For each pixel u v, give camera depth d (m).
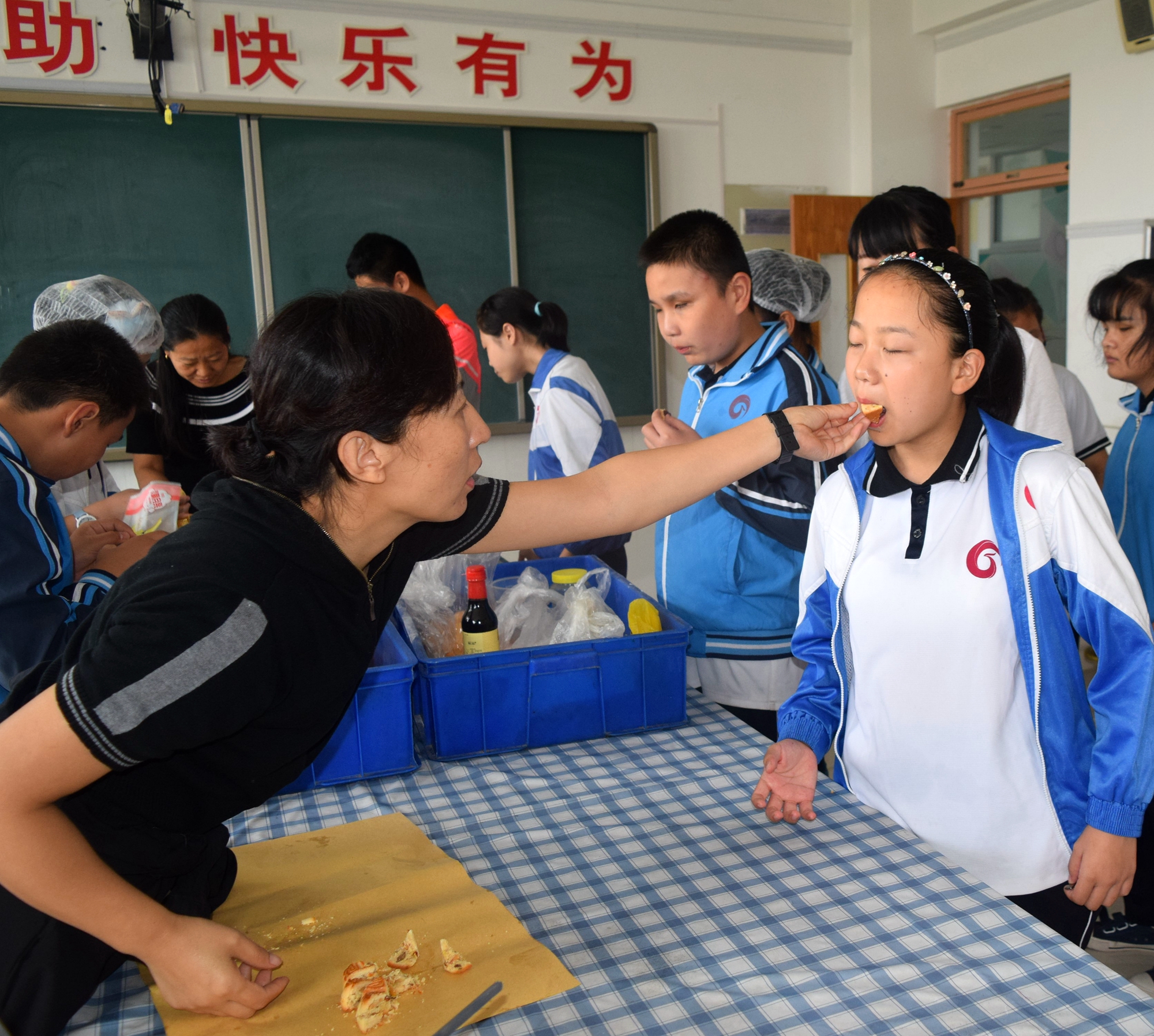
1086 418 2.31
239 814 1.08
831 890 0.88
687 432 1.37
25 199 3.45
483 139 4.02
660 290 1.55
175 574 0.68
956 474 1.02
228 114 3.65
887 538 1.08
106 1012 0.77
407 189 3.94
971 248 5.04
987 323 0.97
